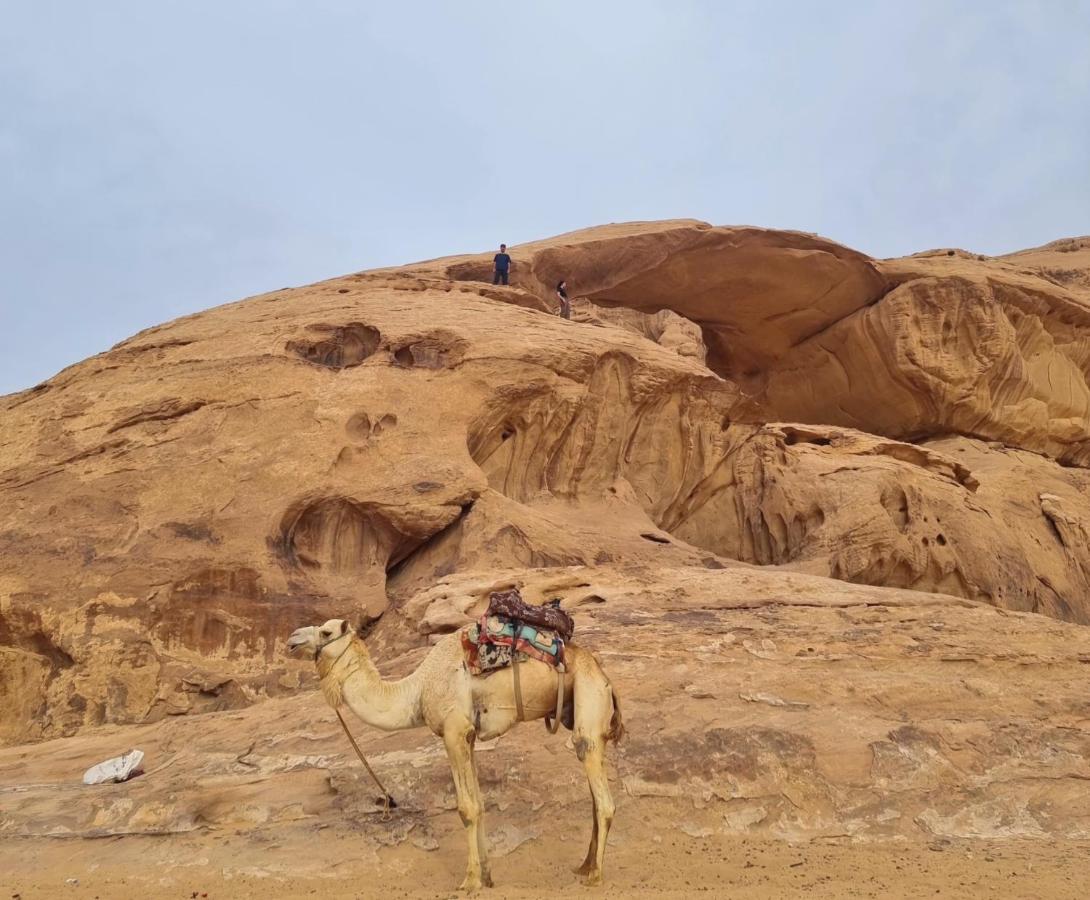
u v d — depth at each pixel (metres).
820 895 6.29
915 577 19.75
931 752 8.48
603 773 6.89
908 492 20.34
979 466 28.73
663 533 17.83
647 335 28.30
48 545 13.88
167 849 7.76
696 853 7.50
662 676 9.65
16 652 13.01
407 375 17.27
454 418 16.86
